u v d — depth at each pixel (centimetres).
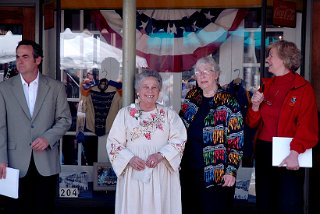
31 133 397
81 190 587
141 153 368
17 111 398
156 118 372
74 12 591
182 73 594
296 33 551
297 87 379
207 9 587
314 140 375
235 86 584
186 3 589
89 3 590
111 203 573
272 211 399
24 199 407
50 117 405
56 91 409
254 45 580
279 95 387
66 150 597
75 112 597
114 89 597
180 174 392
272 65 390
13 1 573
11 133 400
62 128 404
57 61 577
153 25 596
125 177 370
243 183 567
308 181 532
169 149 365
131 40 404
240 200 566
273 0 554
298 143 371
